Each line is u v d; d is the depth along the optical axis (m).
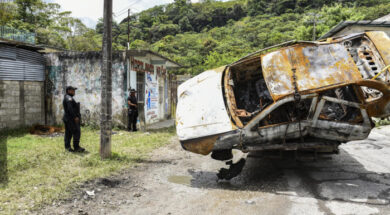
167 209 3.51
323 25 44.38
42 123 10.54
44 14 46.94
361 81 4.15
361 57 5.35
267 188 4.24
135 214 3.36
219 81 5.35
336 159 5.91
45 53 10.64
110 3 5.66
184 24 117.81
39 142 7.28
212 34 93.69
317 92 4.21
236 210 3.44
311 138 4.91
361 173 4.88
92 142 7.47
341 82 4.21
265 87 6.93
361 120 4.69
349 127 4.41
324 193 3.94
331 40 5.79
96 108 10.34
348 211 3.30
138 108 9.86
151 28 107.00
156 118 13.72
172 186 4.41
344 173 4.90
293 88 4.27
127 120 10.23
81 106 10.45
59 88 10.62
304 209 3.39
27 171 4.80
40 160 5.48
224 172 4.56
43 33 37.94
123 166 5.41
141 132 9.64
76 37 43.84
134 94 9.98
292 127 4.45
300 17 86.25
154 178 4.82
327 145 4.58
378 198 3.70
